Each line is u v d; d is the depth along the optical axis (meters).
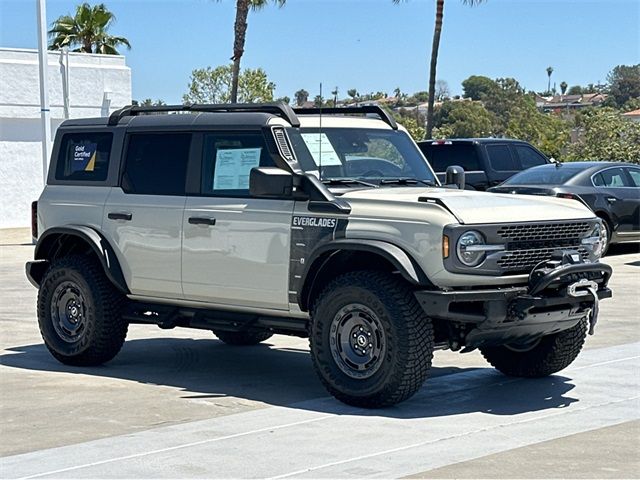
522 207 8.28
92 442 7.19
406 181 9.23
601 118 42.66
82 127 10.20
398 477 6.29
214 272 9.00
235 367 10.01
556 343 8.91
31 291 15.96
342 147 9.09
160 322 9.61
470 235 7.78
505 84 96.19
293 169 8.59
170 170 9.43
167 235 9.30
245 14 32.91
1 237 27.14
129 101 32.19
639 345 10.75
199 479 6.32
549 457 6.70
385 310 7.80
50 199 10.26
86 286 9.74
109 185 9.85
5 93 30.41
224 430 7.48
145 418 7.87
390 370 7.81
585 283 8.07
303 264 8.41
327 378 8.19
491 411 8.01
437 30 34.78
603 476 6.30
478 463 6.57
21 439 7.29
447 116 72.88
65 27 48.19
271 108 9.05
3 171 30.70
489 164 20.77
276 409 8.13
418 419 7.75
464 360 10.20
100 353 9.83
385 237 7.98
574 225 8.41
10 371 9.74
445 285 7.80
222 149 9.12
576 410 8.02
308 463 6.62
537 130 73.12
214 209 8.99
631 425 7.54
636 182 19.89
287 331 9.15
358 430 7.43
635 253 20.23
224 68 63.69
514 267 8.00
